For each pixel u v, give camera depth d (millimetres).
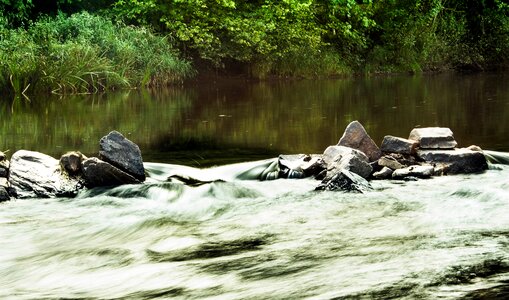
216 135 10359
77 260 5262
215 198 7047
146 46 19344
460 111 12430
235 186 7172
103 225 6215
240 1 22109
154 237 5816
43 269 5102
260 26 20938
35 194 7254
